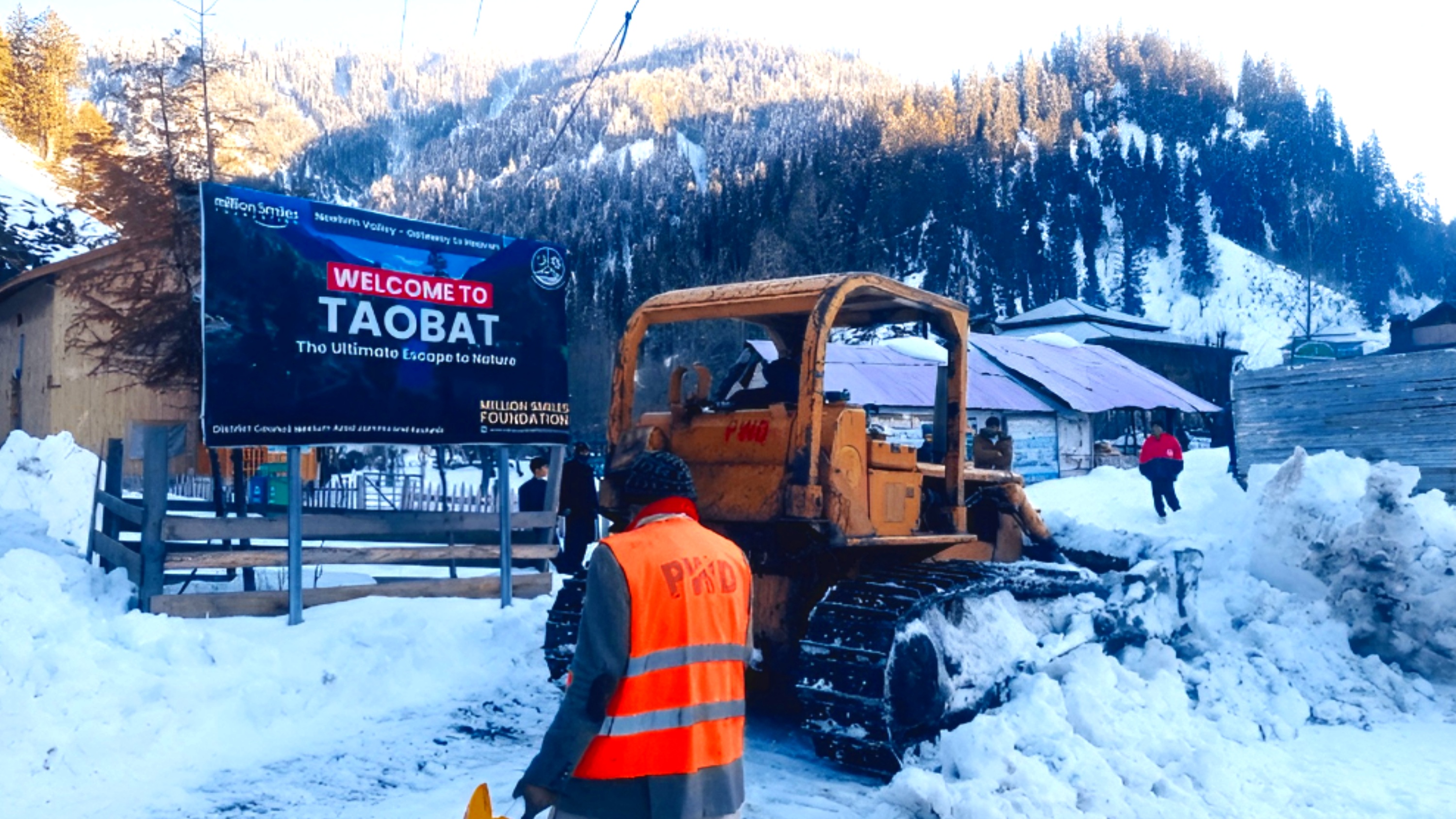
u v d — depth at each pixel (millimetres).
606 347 48125
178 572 9109
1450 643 7504
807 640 5230
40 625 5879
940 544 6191
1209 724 6031
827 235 70750
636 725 2789
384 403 7840
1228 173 178125
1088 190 150625
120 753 5254
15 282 20578
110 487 8797
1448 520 7848
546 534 9219
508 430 8547
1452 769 5648
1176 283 151250
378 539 10414
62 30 65188
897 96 153750
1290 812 4855
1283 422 13297
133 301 12359
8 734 4996
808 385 5352
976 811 4348
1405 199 181750
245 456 16094
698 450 5910
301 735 5844
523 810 4727
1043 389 30031
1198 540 9266
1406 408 12234
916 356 28234
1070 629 6391
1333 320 143500
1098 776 4781
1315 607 7945
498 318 8531
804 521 5316
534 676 7066
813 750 5738
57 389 20359
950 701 5262
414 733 5938
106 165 12727
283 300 7352
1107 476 25031
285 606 7723
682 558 2943
